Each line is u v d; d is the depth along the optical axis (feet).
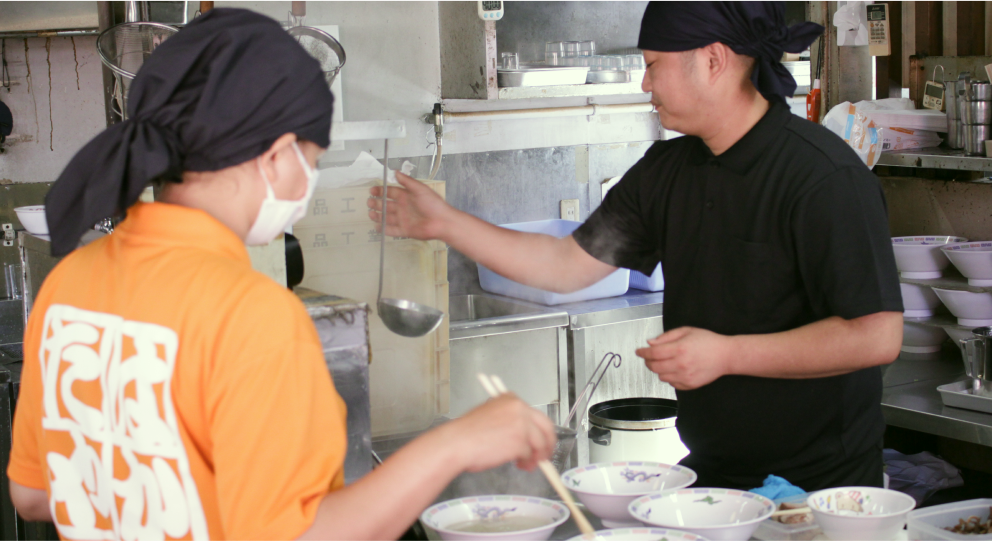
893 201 10.81
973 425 7.65
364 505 2.60
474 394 9.40
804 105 12.19
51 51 12.02
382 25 10.55
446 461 2.71
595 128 11.93
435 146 10.96
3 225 11.69
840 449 5.08
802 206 4.80
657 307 10.27
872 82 10.97
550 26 11.39
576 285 5.92
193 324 2.55
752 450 5.22
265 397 2.49
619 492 4.49
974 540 3.79
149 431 2.60
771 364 4.66
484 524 4.04
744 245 5.05
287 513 2.49
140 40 5.28
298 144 2.82
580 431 9.89
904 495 4.13
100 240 3.08
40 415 3.02
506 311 10.46
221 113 2.59
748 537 3.84
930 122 9.55
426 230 5.81
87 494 2.88
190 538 2.62
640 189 5.65
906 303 9.72
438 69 10.98
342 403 2.95
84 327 2.81
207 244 2.72
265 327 2.54
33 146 12.12
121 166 2.59
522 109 11.37
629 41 11.98
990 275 8.91
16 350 9.41
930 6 10.12
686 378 4.62
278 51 2.66
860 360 4.64
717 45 4.77
